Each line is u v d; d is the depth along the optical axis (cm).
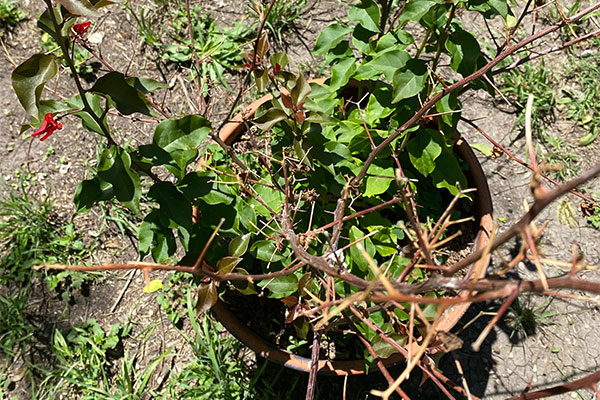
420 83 180
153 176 176
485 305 254
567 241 269
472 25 310
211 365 238
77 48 290
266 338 225
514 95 297
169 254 171
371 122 199
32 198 268
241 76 295
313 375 167
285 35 308
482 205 218
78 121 284
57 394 237
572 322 253
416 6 173
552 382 243
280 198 202
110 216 267
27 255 256
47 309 250
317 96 191
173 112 288
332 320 187
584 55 304
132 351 246
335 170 202
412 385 240
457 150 227
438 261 224
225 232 181
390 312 164
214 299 161
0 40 295
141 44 299
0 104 285
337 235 173
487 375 243
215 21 308
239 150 229
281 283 180
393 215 230
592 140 289
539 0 167
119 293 256
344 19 312
